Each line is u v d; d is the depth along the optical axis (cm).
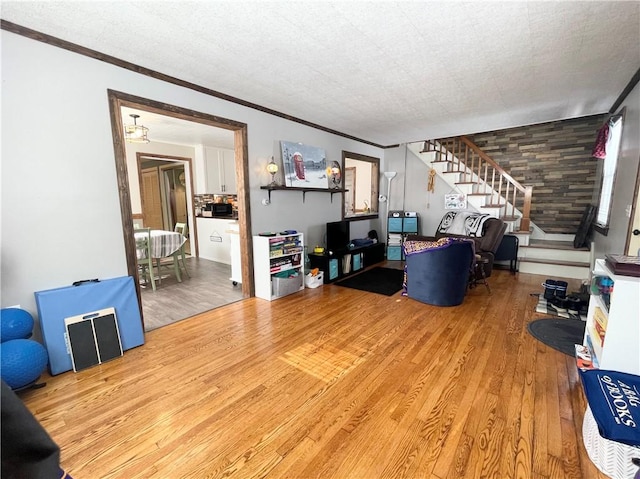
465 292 355
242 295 389
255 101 353
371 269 531
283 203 417
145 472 137
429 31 207
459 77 286
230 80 291
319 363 228
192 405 182
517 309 336
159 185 739
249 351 246
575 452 146
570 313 318
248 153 361
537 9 183
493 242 460
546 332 276
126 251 258
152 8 179
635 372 167
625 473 125
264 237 363
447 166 584
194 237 652
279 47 228
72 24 196
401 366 223
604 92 326
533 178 566
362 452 148
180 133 496
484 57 246
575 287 416
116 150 248
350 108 380
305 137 443
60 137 220
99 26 199
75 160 228
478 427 163
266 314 325
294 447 151
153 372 217
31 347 186
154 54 238
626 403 129
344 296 384
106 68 239
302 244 412
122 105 257
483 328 287
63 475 62
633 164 288
